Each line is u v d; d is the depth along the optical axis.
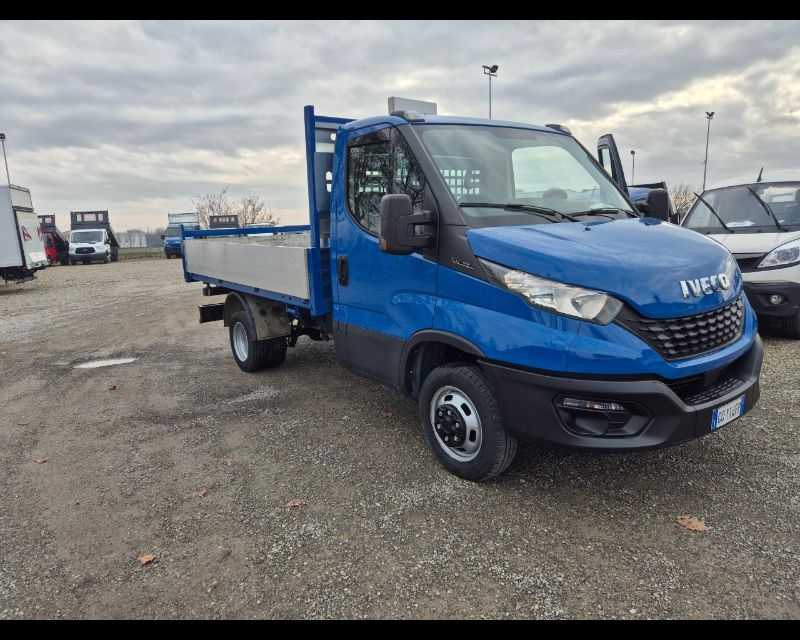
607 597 2.64
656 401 2.95
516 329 3.18
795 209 7.45
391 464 4.07
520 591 2.70
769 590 2.63
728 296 3.30
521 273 3.18
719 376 3.38
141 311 12.48
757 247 6.83
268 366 6.66
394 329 4.05
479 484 3.70
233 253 6.37
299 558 3.02
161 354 8.09
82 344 9.09
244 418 5.18
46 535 3.36
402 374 4.06
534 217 3.72
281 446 4.50
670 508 3.34
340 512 3.46
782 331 6.91
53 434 5.02
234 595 2.76
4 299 16.06
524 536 3.12
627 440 3.02
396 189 3.97
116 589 2.84
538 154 4.30
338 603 2.67
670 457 3.96
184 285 18.05
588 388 2.97
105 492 3.87
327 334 5.82
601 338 2.95
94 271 26.02
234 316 6.66
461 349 3.48
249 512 3.51
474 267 3.38
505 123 4.45
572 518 3.28
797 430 4.30
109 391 6.27
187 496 3.76
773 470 3.72
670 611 2.53
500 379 3.29
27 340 9.63
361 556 3.02
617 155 5.48
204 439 4.72
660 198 4.46
